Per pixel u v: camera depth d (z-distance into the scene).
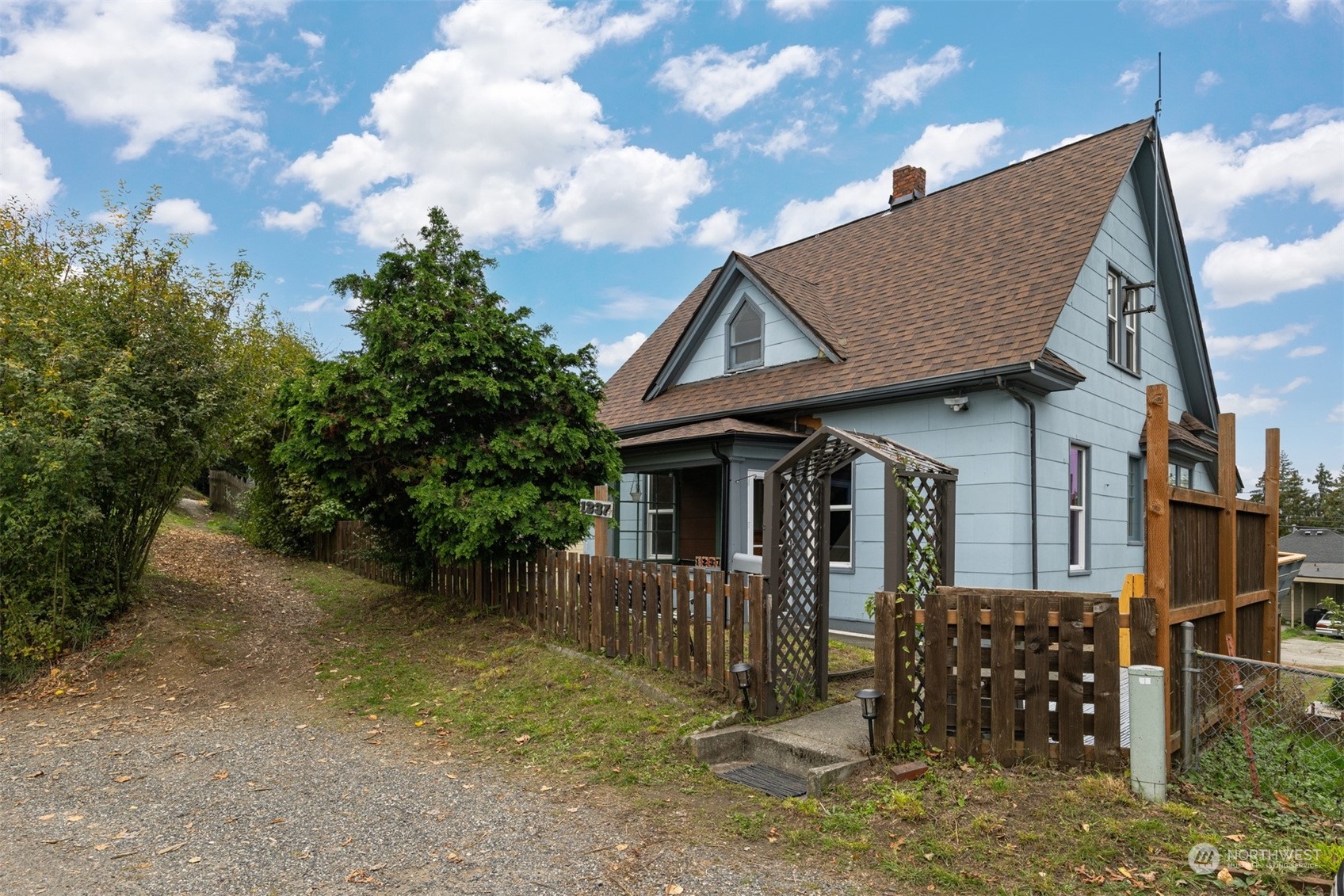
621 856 3.85
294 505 16.78
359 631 9.79
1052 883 3.44
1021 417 9.52
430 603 10.71
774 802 4.59
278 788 4.92
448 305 9.16
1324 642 20.08
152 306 9.14
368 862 3.79
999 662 4.73
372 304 10.08
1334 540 39.94
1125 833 3.82
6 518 7.52
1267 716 6.05
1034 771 4.54
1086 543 11.09
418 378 8.91
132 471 8.90
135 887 3.51
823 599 6.47
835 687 6.96
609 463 10.05
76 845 4.01
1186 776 4.70
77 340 8.43
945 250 12.80
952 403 9.76
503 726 6.12
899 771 4.60
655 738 5.61
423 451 9.23
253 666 8.41
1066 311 10.57
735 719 5.75
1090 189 11.65
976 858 3.69
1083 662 4.61
